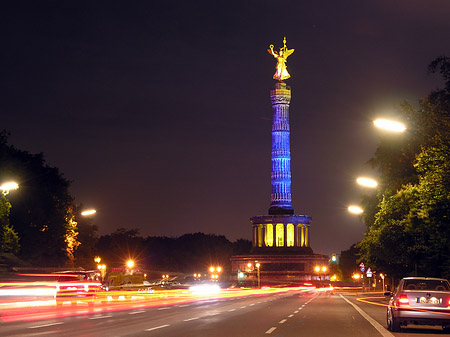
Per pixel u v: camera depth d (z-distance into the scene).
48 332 23.70
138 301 54.59
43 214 94.75
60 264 100.56
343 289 134.75
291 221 178.50
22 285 57.41
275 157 176.00
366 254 74.69
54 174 100.88
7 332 23.70
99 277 82.94
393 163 59.75
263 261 175.62
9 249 75.38
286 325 28.66
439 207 40.38
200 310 40.44
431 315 24.78
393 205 54.75
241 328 26.47
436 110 44.69
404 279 26.48
